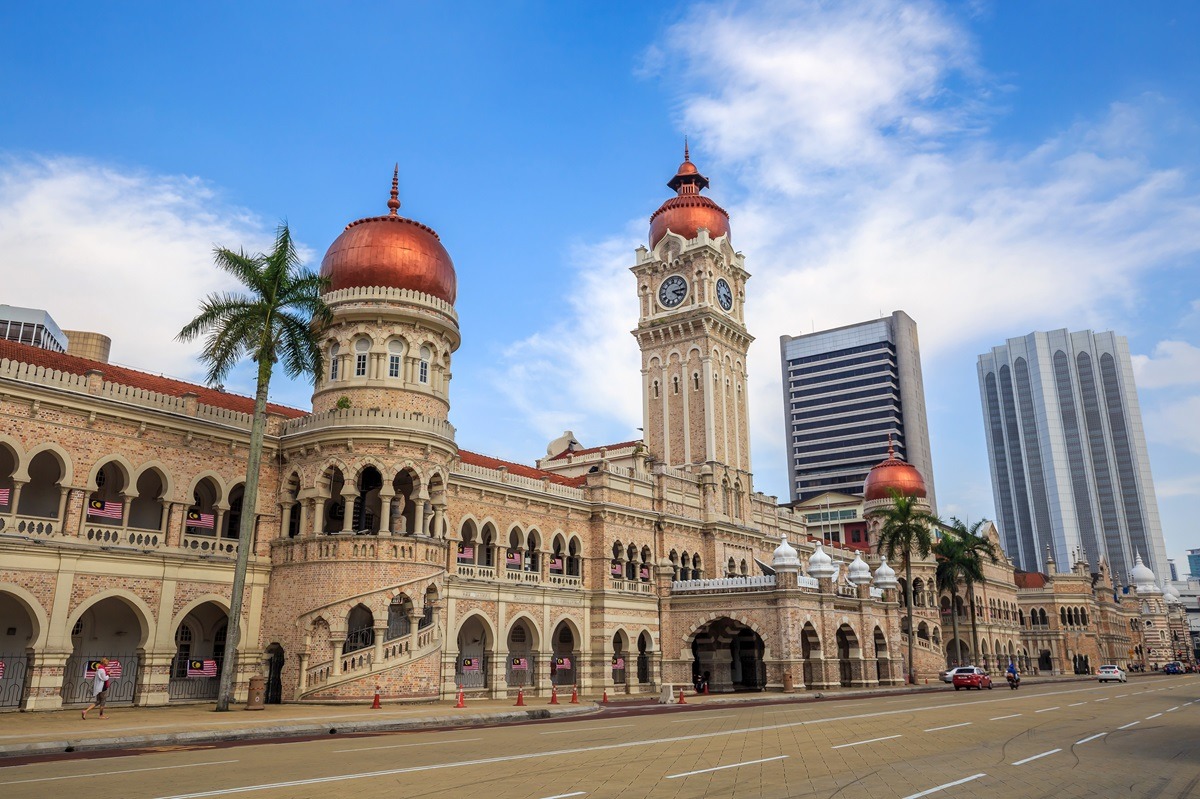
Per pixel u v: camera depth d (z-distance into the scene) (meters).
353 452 47.28
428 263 52.22
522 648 62.50
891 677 77.38
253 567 47.72
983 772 18.98
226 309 41.44
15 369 39.81
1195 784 17.62
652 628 69.38
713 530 77.69
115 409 42.91
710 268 85.75
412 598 46.41
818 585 70.06
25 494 42.38
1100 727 30.89
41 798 14.80
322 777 17.45
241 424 48.56
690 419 83.06
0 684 40.03
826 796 15.69
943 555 100.00
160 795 15.12
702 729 30.20
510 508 60.25
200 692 46.69
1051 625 137.88
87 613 43.62
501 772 18.34
